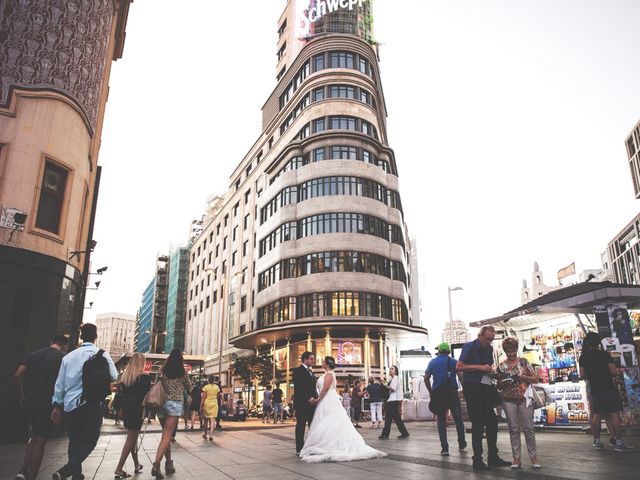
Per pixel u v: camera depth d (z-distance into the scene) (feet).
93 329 20.75
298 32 173.06
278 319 124.77
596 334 26.99
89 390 19.11
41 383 19.71
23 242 46.62
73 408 19.02
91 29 57.36
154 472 21.38
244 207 180.65
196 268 251.60
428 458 25.55
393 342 141.79
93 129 58.49
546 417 39.17
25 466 19.01
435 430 48.65
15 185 46.91
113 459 29.30
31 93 49.29
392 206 133.39
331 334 116.47
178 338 279.49
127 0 78.64
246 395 152.66
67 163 52.31
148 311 390.63
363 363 114.62
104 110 68.18
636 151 243.19
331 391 28.55
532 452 20.99
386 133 181.98
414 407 70.95
